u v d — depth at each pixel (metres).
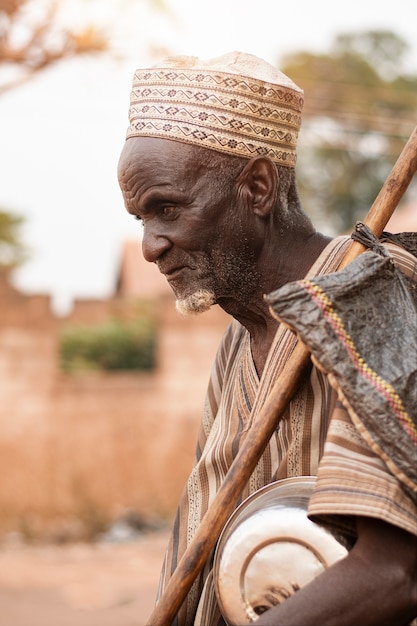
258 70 2.52
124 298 20.23
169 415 18.83
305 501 2.26
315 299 2.09
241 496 2.46
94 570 13.86
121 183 2.53
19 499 17.97
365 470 2.06
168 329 19.05
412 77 35.91
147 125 2.48
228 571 2.23
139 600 11.78
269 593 2.21
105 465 18.42
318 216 36.53
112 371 19.91
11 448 18.16
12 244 28.92
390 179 2.35
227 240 2.50
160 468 18.61
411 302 2.17
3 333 18.41
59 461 18.25
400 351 2.09
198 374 19.03
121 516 18.06
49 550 15.99
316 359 2.08
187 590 2.29
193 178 2.46
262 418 2.28
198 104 2.46
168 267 2.52
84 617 10.79
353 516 2.08
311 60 35.88
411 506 2.03
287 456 2.37
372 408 2.04
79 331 20.00
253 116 2.48
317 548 2.19
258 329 2.62
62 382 18.45
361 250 2.30
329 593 2.02
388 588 2.01
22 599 11.67
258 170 2.50
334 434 2.11
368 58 36.06
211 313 19.16
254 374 2.60
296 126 2.57
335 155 36.09
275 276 2.55
